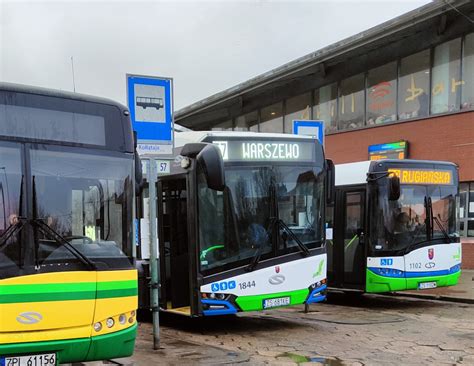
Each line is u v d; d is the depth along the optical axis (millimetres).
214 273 7988
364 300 12766
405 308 11414
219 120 29297
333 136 21906
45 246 4730
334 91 22156
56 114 5059
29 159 4840
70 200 4984
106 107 5383
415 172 11398
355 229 11477
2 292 4434
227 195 8219
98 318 4891
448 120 17750
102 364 6285
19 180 4750
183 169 8367
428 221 11406
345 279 11578
